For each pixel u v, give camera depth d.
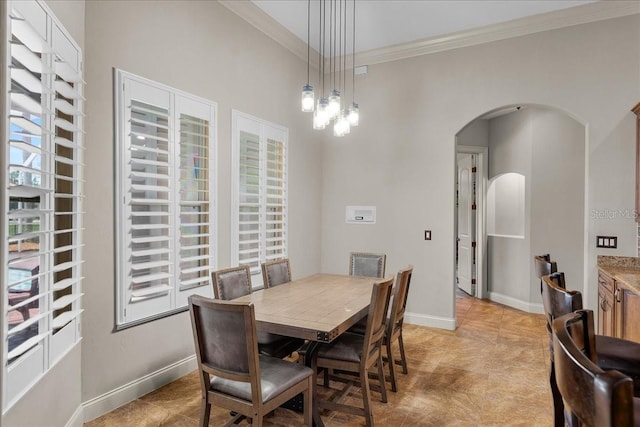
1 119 1.34
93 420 2.33
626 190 3.43
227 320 1.73
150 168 2.76
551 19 3.71
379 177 4.68
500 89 4.01
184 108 2.95
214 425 2.31
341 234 4.93
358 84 4.79
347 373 3.08
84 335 2.29
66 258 2.06
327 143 5.02
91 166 2.33
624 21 3.46
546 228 4.93
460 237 6.54
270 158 4.06
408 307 4.50
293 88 4.41
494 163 5.77
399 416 2.42
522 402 2.60
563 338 0.80
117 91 2.46
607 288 3.12
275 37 4.06
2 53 1.34
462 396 2.69
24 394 1.53
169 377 2.85
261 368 2.00
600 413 0.60
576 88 3.65
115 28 2.46
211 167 3.21
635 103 3.42
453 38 4.16
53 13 1.76
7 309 1.38
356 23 3.94
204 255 3.15
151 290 2.67
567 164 4.79
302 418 2.41
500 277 5.58
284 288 3.01
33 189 1.54
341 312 2.30
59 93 1.89
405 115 4.52
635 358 1.68
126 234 2.52
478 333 4.11
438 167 4.34
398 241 4.57
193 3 3.05
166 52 2.81
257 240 3.76
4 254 1.36
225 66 3.39
